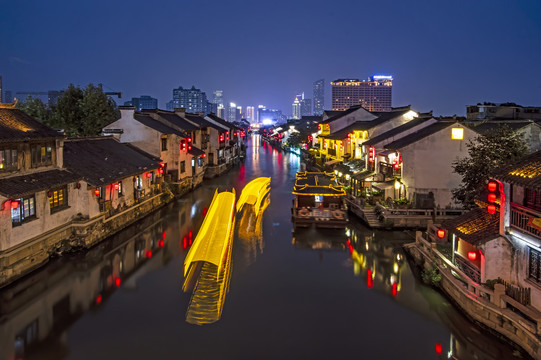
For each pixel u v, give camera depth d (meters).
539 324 14.53
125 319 18.89
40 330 17.80
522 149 27.48
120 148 37.97
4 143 21.75
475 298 17.61
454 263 22.16
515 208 17.14
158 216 37.62
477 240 18.44
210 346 16.75
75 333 17.61
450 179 33.88
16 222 21.66
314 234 32.78
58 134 25.83
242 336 17.56
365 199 37.00
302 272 24.97
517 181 16.19
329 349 16.69
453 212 32.25
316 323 18.77
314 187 35.03
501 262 18.08
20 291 21.28
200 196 47.72
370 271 25.09
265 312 19.77
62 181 24.77
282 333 17.84
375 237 31.62
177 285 22.77
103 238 29.25
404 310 20.06
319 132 80.44
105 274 23.88
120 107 42.53
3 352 16.09
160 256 27.39
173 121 53.00
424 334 17.89
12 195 20.31
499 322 16.72
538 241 15.52
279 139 138.50
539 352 14.55
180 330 17.98
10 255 20.95
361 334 17.86
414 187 34.09
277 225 36.09
